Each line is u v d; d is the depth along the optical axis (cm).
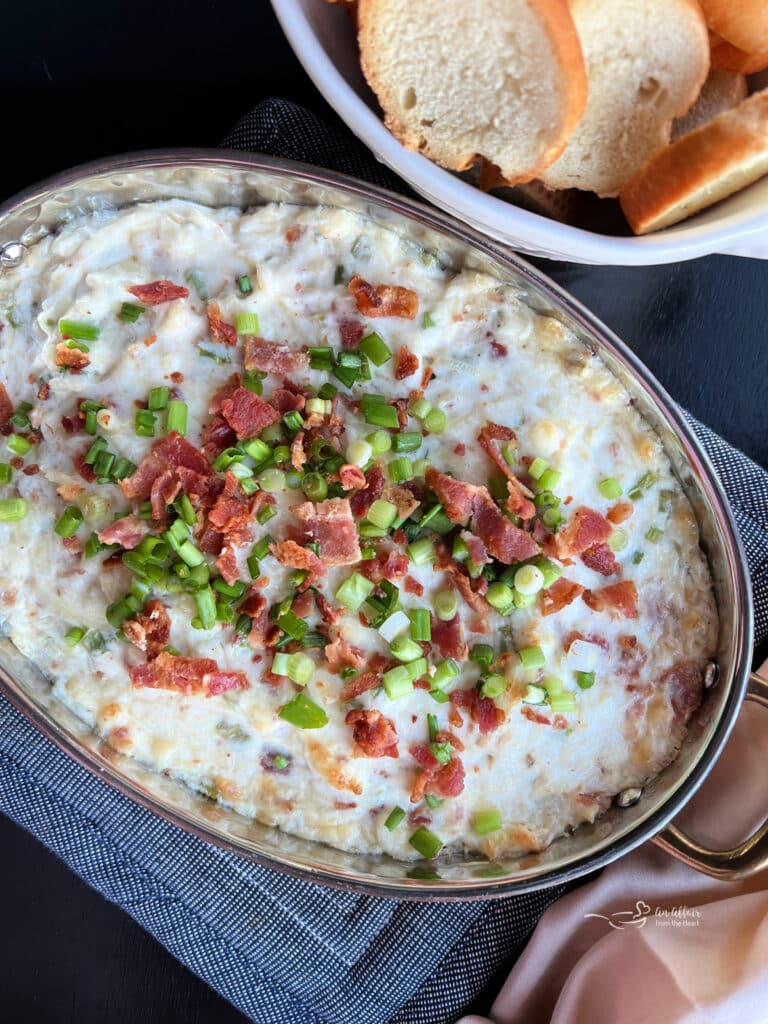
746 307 33
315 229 29
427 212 27
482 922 35
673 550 31
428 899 29
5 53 31
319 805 30
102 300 29
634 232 26
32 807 33
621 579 31
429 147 26
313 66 24
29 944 36
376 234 29
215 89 32
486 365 30
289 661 29
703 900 34
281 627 29
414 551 29
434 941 35
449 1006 35
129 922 36
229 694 30
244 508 29
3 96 32
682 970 33
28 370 29
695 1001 33
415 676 30
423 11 23
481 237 27
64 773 33
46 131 32
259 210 29
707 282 33
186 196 29
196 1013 36
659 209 25
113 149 33
